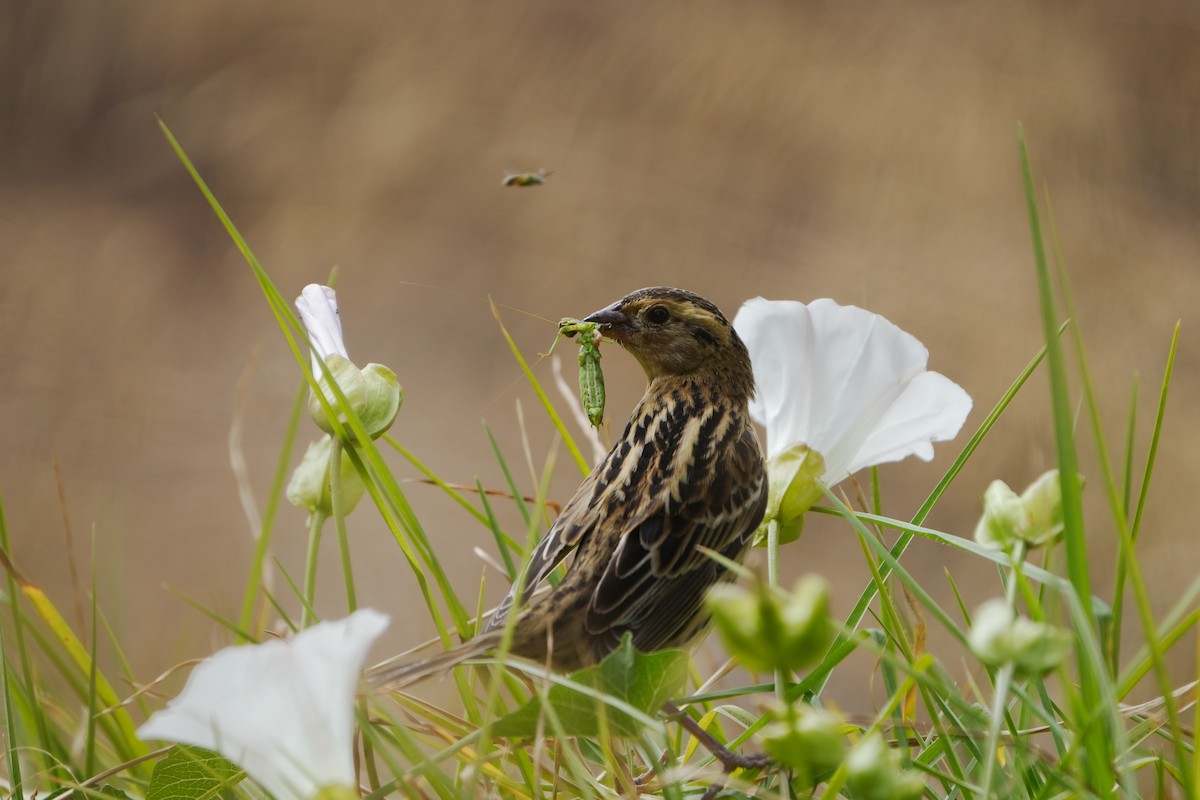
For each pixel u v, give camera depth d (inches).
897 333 188.5
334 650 116.3
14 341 772.6
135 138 927.0
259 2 941.8
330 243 824.9
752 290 748.6
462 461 659.4
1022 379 180.2
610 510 223.3
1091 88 794.2
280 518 641.0
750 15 860.6
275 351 781.9
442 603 543.2
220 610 298.5
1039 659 114.6
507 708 190.2
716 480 231.6
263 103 905.5
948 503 607.8
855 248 754.2
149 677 538.6
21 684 197.5
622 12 888.3
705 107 833.5
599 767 191.2
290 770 118.3
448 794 140.5
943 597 573.6
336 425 175.0
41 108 948.6
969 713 135.0
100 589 537.3
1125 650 489.7
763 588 102.4
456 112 861.8
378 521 592.4
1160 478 571.2
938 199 766.5
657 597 220.1
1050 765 138.4
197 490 667.4
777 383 191.6
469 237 806.5
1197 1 800.9
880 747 112.6
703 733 167.5
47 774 180.5
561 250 784.9
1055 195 757.9
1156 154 777.6
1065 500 127.2
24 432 716.7
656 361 249.3
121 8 973.2
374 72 893.2
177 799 159.5
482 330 761.0
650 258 772.6
